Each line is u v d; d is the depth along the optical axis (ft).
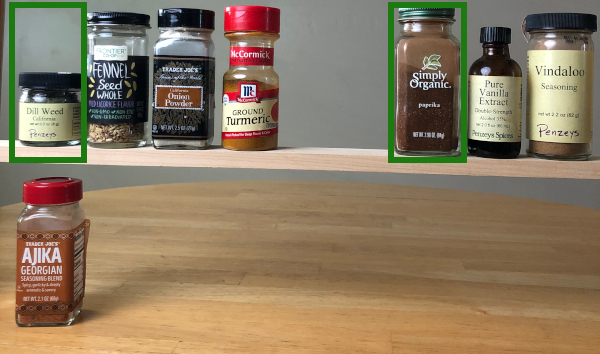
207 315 1.64
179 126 1.75
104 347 1.46
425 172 1.69
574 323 1.61
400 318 1.63
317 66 6.05
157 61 1.74
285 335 1.52
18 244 1.55
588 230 2.51
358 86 6.04
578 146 1.67
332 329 1.56
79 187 1.60
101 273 1.94
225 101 1.75
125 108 1.78
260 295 1.78
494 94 1.67
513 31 5.83
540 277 1.95
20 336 1.51
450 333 1.54
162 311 1.66
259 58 1.72
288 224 2.58
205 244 2.27
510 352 1.45
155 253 2.16
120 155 1.74
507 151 1.68
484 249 2.25
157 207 2.83
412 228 2.53
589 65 1.66
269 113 1.75
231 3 5.99
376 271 2.00
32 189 1.53
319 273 1.98
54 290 1.56
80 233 1.62
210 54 1.78
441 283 1.89
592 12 5.78
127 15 1.76
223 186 3.38
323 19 5.98
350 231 2.48
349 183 3.56
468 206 2.94
